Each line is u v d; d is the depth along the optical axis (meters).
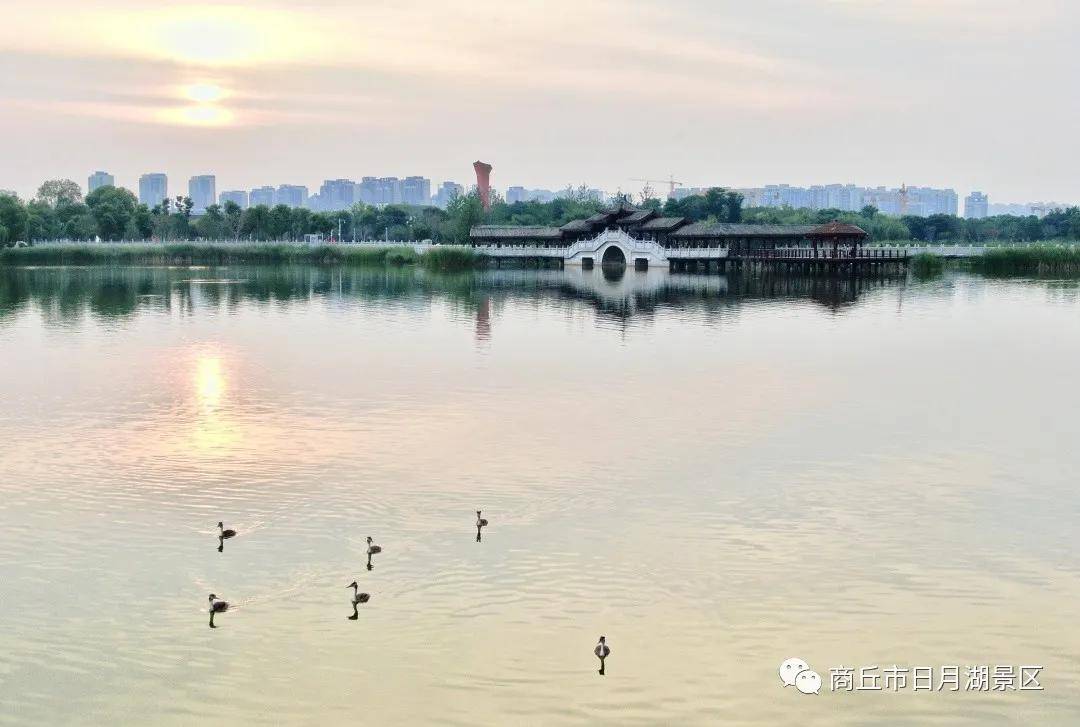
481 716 22.48
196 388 56.19
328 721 22.36
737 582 28.83
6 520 33.69
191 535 32.28
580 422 47.50
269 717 22.52
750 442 43.72
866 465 40.12
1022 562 30.28
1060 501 35.69
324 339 76.75
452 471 39.12
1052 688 23.69
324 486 37.25
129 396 53.84
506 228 183.25
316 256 185.00
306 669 24.30
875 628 26.25
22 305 102.69
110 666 24.50
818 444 43.38
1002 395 54.16
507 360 66.06
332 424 47.16
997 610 27.22
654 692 23.36
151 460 40.81
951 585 28.70
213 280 139.12
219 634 25.89
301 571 29.45
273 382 58.03
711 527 33.03
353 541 31.70
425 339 76.56
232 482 37.78
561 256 169.75
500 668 24.28
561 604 27.42
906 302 105.00
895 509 34.81
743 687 23.59
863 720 22.50
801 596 27.95
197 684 23.75
